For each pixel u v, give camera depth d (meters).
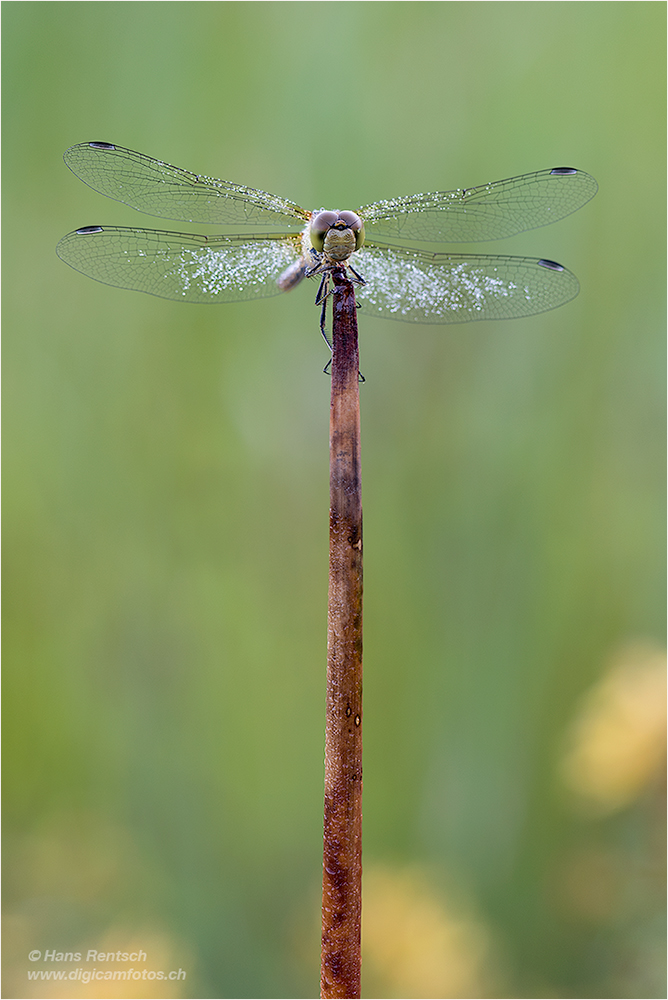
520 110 0.63
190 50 0.63
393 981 0.63
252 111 0.63
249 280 0.62
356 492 0.55
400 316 0.62
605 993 0.63
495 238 0.62
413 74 0.63
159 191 0.61
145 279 0.62
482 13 0.63
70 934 0.63
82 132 0.63
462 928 0.63
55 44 0.63
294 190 0.63
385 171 0.63
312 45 0.63
